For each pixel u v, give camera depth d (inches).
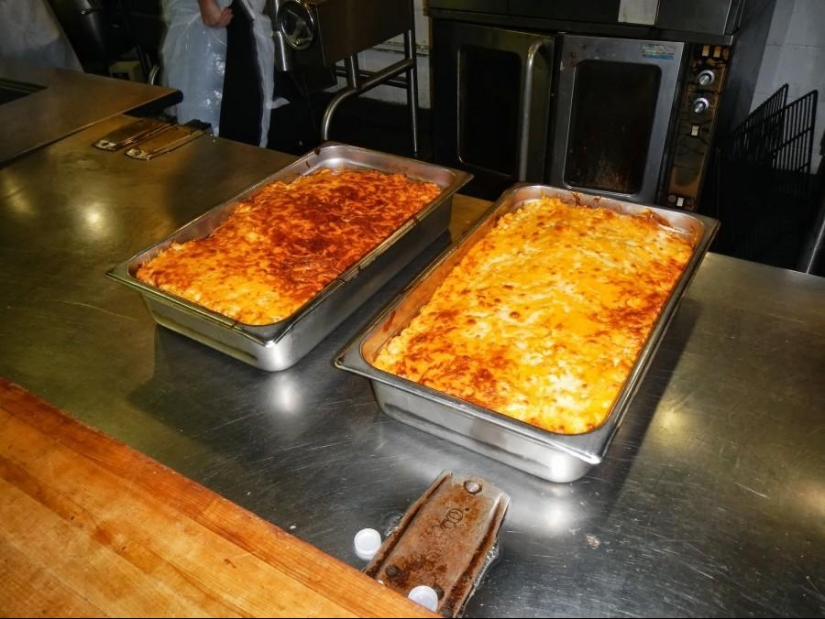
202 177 73.4
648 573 33.3
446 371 41.4
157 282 49.3
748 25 92.3
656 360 45.4
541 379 40.2
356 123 165.6
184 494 33.4
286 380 46.4
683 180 100.3
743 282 52.1
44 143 80.5
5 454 35.8
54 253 61.5
